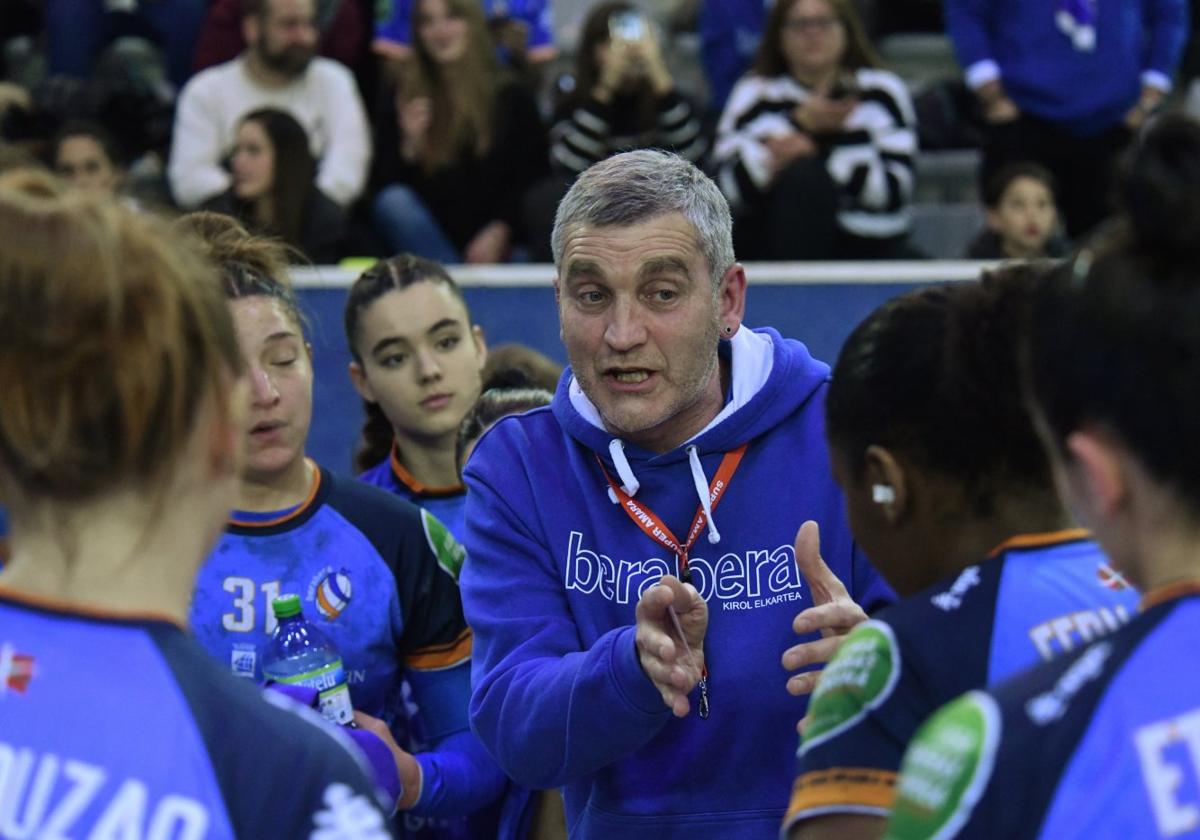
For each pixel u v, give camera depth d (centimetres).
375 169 1753
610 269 626
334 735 364
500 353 1036
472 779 743
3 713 343
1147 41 1855
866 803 402
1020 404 418
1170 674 327
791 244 1609
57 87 1888
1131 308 329
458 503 952
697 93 2150
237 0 1852
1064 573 418
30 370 340
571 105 1684
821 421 667
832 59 1655
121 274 345
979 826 334
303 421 736
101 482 348
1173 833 316
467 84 1691
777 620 642
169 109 1956
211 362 358
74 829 335
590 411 668
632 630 593
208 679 355
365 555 750
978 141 2011
